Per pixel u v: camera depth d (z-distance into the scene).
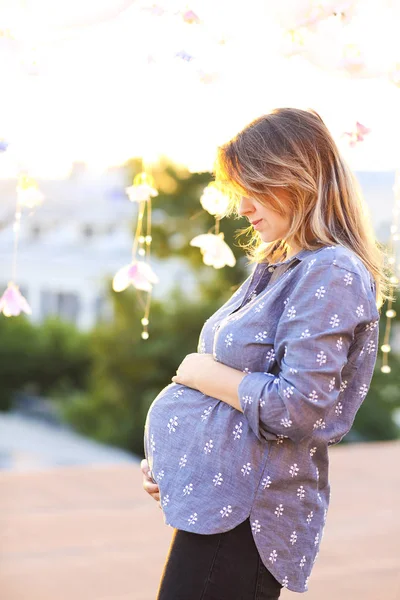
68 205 11.88
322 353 1.32
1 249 11.91
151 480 1.58
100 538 3.33
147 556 3.15
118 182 10.64
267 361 1.41
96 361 8.36
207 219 6.63
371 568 3.11
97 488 4.11
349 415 1.47
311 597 2.80
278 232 1.48
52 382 10.28
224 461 1.41
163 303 7.94
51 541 3.27
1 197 6.63
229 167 1.46
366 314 1.37
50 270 11.77
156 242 7.09
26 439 8.25
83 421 8.48
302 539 1.44
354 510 3.89
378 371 7.76
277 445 1.41
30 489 4.05
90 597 2.71
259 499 1.40
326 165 1.46
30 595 2.70
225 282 7.48
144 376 7.92
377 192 6.12
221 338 1.46
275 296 1.42
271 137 1.44
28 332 10.30
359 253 1.46
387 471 4.70
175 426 1.48
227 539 1.40
